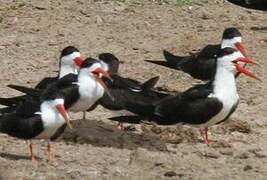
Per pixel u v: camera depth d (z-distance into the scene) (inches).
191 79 756.0
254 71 775.1
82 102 602.5
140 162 534.6
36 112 529.0
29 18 893.8
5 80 724.0
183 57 723.4
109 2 956.0
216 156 561.0
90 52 810.2
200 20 930.1
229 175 522.6
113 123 631.8
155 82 634.2
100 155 554.3
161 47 837.8
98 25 890.1
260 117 656.4
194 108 571.5
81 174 507.2
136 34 871.7
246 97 705.0
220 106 572.7
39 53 800.9
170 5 967.6
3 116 543.2
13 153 550.9
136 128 619.2
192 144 589.9
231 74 577.9
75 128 607.2
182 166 537.3
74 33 861.2
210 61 692.1
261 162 553.9
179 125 610.2
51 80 639.1
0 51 798.5
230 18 944.9
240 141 599.8
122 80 631.8
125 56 807.1
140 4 963.3
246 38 874.8
